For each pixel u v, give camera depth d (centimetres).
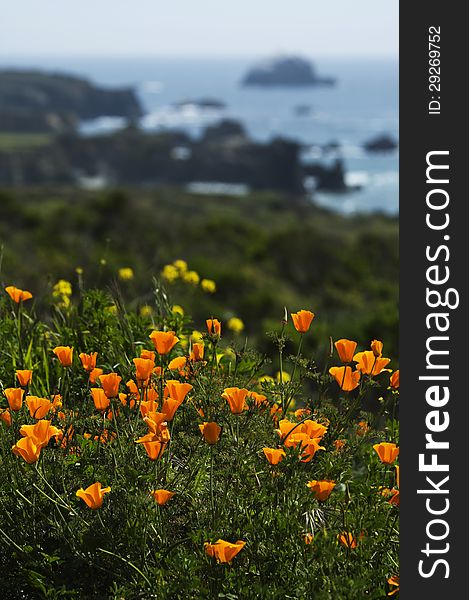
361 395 300
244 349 324
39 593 254
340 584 232
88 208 3297
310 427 271
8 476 267
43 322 423
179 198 9050
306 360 303
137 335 382
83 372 345
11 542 253
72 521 254
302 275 2745
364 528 256
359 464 319
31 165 18288
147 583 247
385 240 3145
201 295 510
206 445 284
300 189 17925
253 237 3180
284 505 251
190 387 259
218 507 260
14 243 2548
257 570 248
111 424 285
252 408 289
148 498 256
